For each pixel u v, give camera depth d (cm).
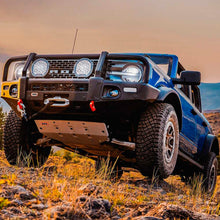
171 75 561
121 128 489
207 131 722
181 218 279
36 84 466
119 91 441
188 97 637
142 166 454
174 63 575
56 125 470
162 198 396
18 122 502
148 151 445
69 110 459
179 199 403
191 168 671
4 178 356
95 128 456
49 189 320
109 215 269
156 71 479
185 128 573
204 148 689
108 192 336
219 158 1152
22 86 468
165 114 456
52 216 245
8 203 259
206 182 675
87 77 455
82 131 466
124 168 597
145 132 448
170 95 496
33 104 470
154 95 448
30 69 480
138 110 452
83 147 523
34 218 242
